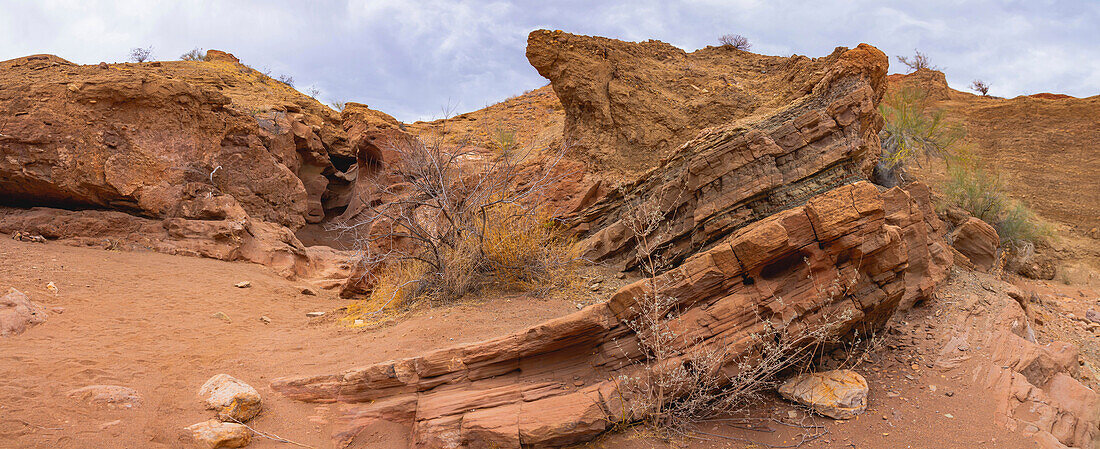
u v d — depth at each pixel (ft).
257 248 50.67
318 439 14.73
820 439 14.64
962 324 21.52
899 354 19.16
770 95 41.27
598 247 32.68
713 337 16.01
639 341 16.21
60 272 30.14
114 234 44.06
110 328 21.79
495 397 15.44
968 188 58.75
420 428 14.78
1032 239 60.70
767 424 15.37
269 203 63.82
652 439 14.56
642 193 33.76
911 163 70.33
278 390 16.38
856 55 30.81
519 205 30.48
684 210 29.78
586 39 44.75
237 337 22.38
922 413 15.72
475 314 23.58
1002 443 14.25
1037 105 81.20
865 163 30.81
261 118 79.77
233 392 14.93
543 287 27.63
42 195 44.45
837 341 18.19
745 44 66.44
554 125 65.21
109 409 13.96
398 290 27.30
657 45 50.80
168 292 30.35
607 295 26.53
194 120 55.16
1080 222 69.36
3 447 11.46
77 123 45.01
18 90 44.93
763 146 27.91
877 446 14.24
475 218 29.43
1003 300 25.11
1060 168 75.15
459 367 16.37
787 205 27.17
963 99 92.79
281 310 30.04
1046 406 16.07
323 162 93.66
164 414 14.28
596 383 15.81
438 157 32.07
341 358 19.26
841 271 17.06
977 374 17.75
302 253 55.62
